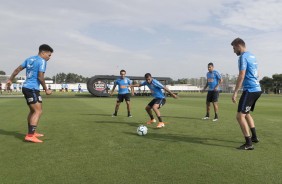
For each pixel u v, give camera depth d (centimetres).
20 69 688
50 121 1045
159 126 888
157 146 619
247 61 598
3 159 512
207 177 416
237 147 611
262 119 1120
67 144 638
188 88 7450
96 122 1023
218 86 1091
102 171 443
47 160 506
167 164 480
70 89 6850
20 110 1495
